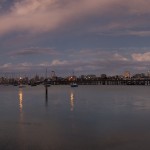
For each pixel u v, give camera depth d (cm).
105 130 4241
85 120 5238
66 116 5825
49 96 12925
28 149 3234
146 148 3259
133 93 15188
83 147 3319
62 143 3472
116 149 3238
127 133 4006
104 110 6944
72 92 17025
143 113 6294
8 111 6831
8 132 4116
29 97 12338
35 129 4344
